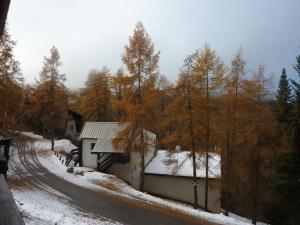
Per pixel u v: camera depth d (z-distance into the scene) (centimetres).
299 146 2345
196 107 2405
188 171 3030
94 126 3528
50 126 4000
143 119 2644
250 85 2406
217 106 2455
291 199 2500
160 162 3275
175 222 1855
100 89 4778
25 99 1938
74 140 5322
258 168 2569
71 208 1794
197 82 2398
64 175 2748
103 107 4794
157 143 2722
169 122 2484
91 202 2016
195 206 2512
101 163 3256
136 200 2298
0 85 2486
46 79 3797
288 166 2353
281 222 2827
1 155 473
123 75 2686
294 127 2359
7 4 365
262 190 2878
